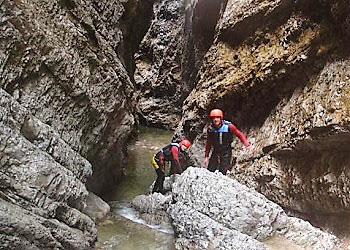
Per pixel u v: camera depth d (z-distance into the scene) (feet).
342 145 17.43
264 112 25.55
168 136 47.91
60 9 19.11
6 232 12.29
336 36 19.76
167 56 54.60
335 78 18.93
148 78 57.31
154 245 18.13
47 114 17.61
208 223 17.53
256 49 26.61
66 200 15.71
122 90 25.38
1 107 13.55
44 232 13.46
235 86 27.07
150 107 54.34
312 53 20.98
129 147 41.11
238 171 25.09
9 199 13.10
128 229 19.70
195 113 31.78
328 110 17.79
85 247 16.06
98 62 21.86
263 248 16.17
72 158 17.61
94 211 20.95
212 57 31.12
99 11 28.37
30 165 14.15
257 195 18.92
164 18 57.41
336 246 17.19
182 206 19.25
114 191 27.66
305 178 19.25
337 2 19.03
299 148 19.95
